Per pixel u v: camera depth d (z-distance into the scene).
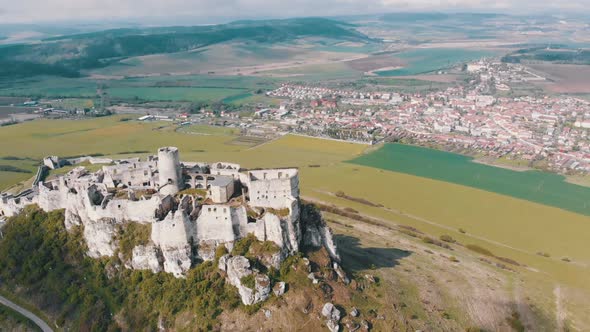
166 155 191.88
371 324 161.00
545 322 179.25
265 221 172.25
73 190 196.00
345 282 177.62
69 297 179.25
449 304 182.00
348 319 158.88
